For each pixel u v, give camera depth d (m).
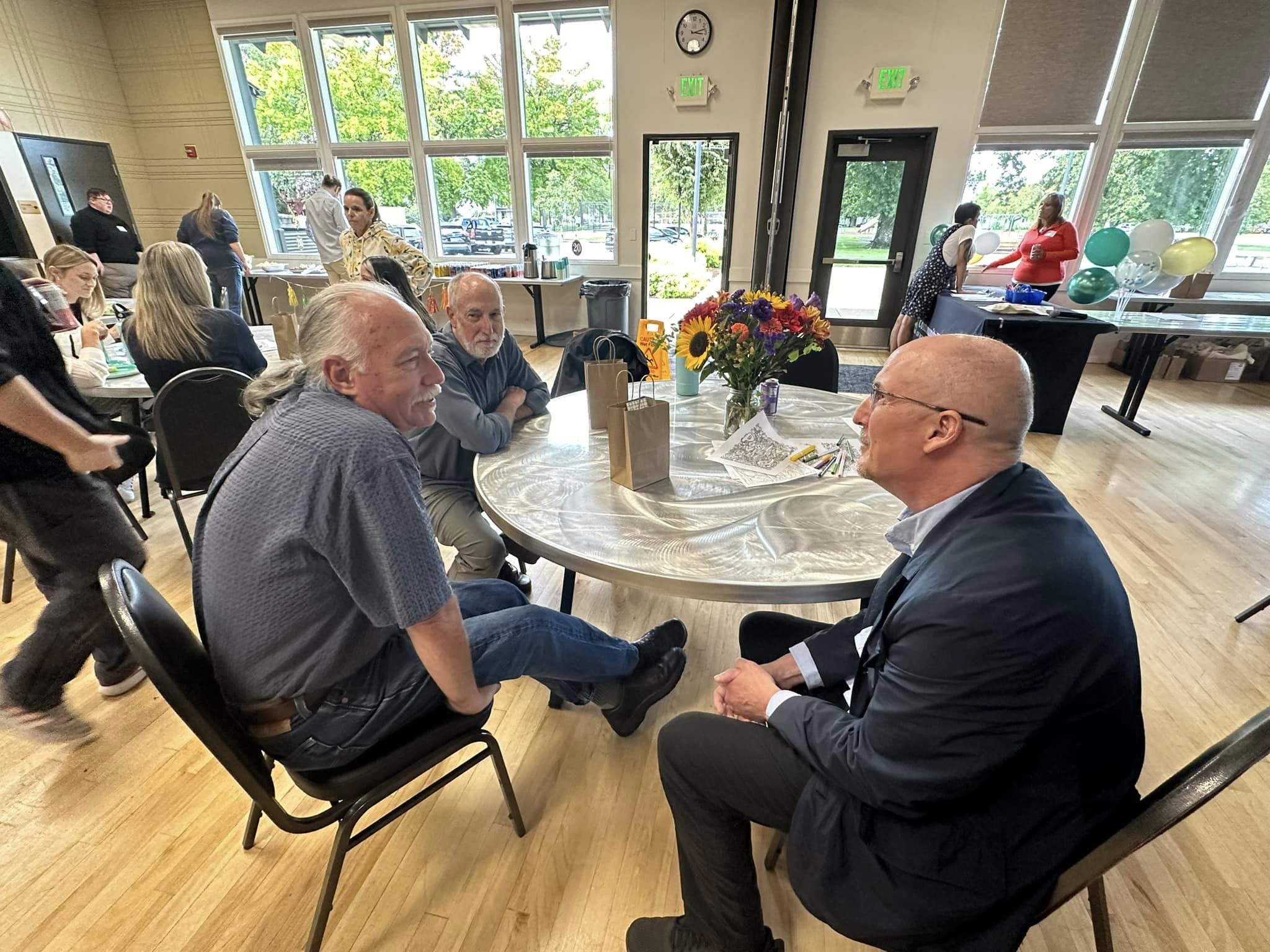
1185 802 0.58
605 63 5.27
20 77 5.18
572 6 5.07
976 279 5.30
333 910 1.12
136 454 1.92
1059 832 0.70
